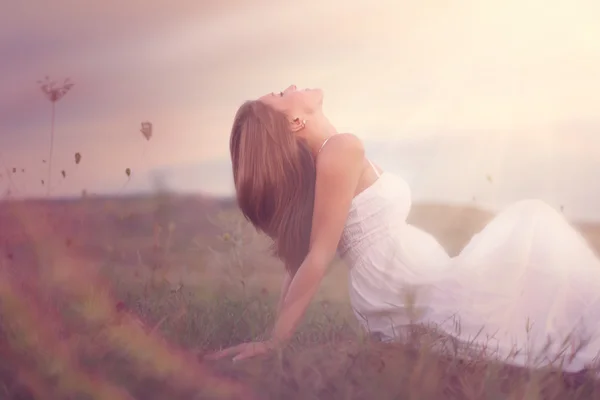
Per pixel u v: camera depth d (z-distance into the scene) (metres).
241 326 1.92
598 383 1.46
